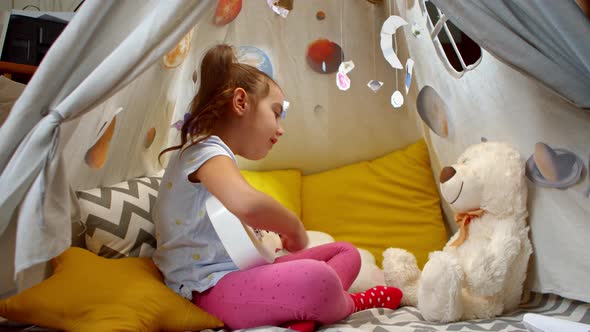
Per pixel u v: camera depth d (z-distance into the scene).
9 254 1.06
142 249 1.49
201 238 1.29
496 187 1.37
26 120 1.00
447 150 1.76
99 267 1.24
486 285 1.27
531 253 1.36
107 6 0.99
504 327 1.16
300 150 1.99
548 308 1.34
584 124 1.21
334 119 1.98
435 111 1.72
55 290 1.15
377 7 1.93
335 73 1.95
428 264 1.28
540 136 1.31
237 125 1.37
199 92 1.41
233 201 1.13
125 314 1.13
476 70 1.49
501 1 1.15
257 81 1.39
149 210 1.54
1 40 2.13
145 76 1.46
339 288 1.15
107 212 1.44
